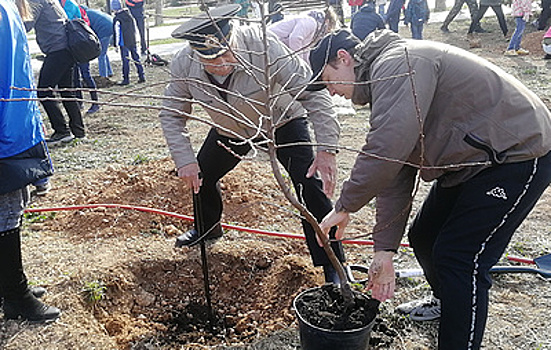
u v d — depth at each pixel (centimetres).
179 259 373
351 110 789
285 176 518
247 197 462
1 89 253
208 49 272
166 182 489
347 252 379
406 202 240
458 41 1345
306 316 239
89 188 500
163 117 317
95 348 279
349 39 227
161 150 636
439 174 231
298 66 302
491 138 208
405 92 200
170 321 335
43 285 327
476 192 215
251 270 366
